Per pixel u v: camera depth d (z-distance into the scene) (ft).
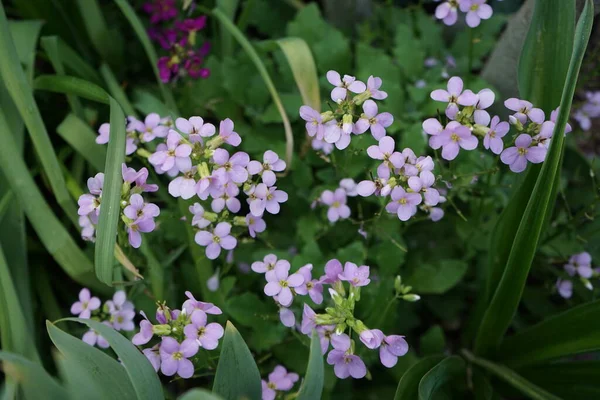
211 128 1.30
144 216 1.30
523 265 1.38
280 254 1.55
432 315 1.73
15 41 1.65
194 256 1.49
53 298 1.63
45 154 1.50
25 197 1.49
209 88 1.72
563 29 1.37
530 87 1.41
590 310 1.39
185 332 1.24
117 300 1.43
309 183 1.63
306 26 1.76
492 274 1.50
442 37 1.96
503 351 1.53
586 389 1.46
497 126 1.30
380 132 1.31
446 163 1.61
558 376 1.49
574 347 1.41
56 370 1.59
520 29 1.58
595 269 1.57
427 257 1.68
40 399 1.19
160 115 1.66
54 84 1.54
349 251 1.52
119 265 1.45
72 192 1.56
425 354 1.56
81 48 1.82
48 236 1.51
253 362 1.22
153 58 1.66
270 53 1.89
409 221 1.54
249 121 1.76
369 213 1.65
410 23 1.88
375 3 1.92
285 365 1.54
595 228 1.66
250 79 1.71
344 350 1.26
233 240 1.36
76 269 1.54
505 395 1.58
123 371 1.26
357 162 1.60
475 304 1.65
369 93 1.32
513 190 1.42
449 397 1.57
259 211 1.32
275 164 1.32
